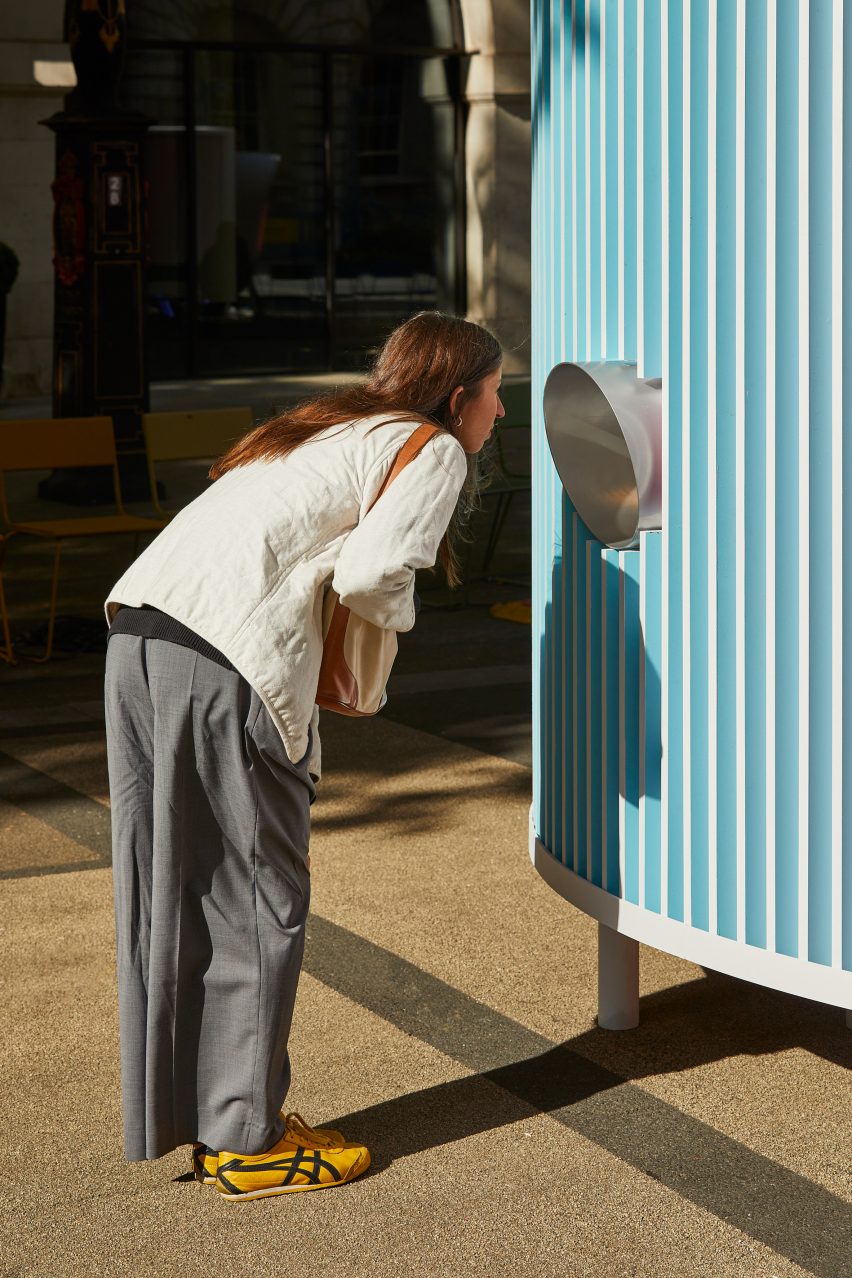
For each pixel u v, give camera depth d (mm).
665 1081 3180
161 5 17641
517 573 8766
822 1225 2670
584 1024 3430
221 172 18266
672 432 2830
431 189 19500
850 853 2707
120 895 2715
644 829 3025
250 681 2551
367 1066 3236
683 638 2877
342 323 19281
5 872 4332
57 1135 2982
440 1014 3469
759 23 2592
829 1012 3521
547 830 3426
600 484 3027
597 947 3826
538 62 3297
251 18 18125
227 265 18453
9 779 5203
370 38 18750
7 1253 2604
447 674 6605
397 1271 2543
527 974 3670
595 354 3053
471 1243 2619
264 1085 2715
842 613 2646
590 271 3051
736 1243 2615
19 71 15945
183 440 7820
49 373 16828
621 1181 2807
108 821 4781
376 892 4172
